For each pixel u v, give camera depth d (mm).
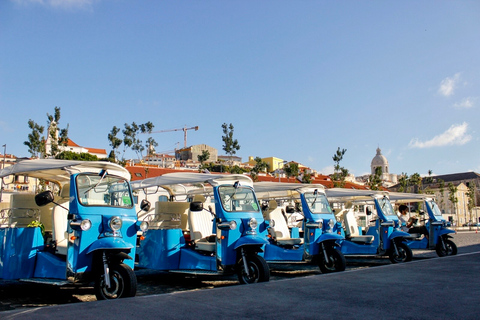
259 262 7332
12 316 4547
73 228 6258
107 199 6879
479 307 4879
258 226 8273
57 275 6586
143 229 7043
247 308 4922
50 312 4695
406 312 4680
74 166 6703
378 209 11836
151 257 8508
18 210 7180
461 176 97438
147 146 55812
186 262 8352
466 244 18688
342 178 46719
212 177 8148
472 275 7355
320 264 9383
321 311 4766
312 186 10102
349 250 12141
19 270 6691
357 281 6805
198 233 8859
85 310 4785
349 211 13219
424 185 78375
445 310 4750
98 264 6312
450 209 71812
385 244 11508
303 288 6188
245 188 8523
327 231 9594
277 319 4434
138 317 4480
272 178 49031
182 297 5551
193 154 97938
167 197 11742
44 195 6051
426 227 13102
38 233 7047
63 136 36219
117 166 7168
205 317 4504
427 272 7742
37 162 6906
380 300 5316
